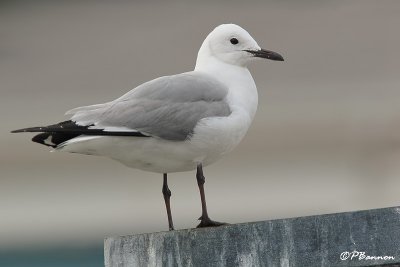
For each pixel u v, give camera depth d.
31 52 21.69
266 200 15.95
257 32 22.06
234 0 23.55
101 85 19.86
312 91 19.06
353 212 7.38
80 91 19.59
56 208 16.05
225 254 7.62
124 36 22.30
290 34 21.88
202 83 9.16
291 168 16.72
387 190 16.56
